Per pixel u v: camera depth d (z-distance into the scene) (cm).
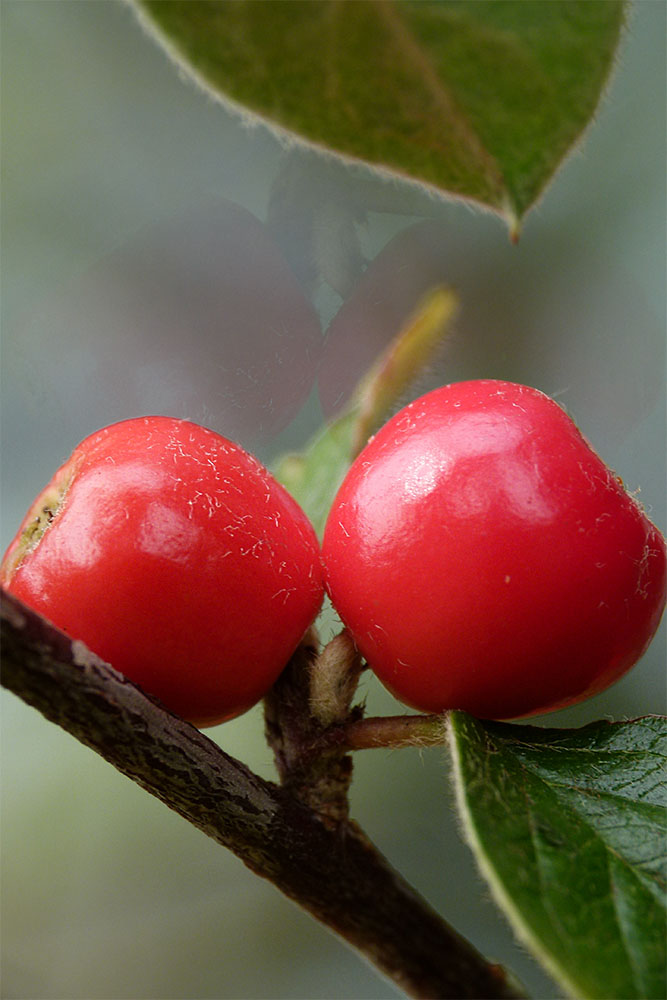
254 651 7
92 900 11
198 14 7
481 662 7
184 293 11
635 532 7
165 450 7
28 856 11
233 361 11
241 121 7
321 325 11
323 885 7
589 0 7
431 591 7
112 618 7
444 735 8
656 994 7
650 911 7
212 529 7
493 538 7
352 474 8
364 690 10
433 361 9
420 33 7
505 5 7
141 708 7
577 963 7
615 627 7
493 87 7
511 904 7
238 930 11
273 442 11
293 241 11
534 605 7
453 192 7
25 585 7
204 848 11
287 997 10
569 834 7
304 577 8
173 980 10
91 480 7
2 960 10
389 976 8
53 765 11
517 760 7
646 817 7
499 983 8
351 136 7
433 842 11
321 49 7
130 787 11
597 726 7
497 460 7
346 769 8
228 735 11
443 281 11
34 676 7
